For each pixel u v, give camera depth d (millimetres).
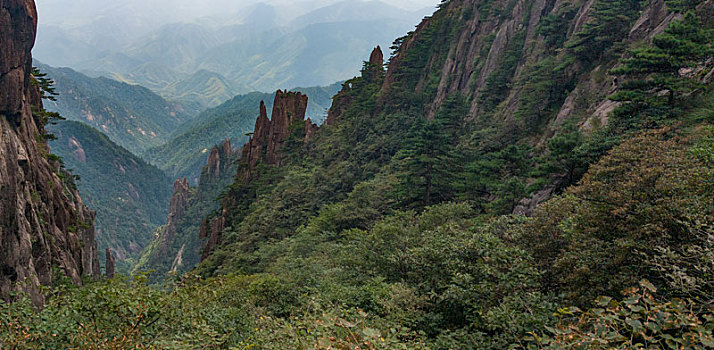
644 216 9625
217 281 19688
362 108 92625
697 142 14562
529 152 35312
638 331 4887
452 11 87750
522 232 13438
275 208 62594
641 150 13188
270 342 9312
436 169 37531
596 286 9555
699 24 26578
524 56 57031
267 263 39969
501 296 11242
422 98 81312
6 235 18625
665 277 7746
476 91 65438
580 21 47094
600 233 10680
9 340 8102
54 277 28125
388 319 12094
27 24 28828
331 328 6891
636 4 41219
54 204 37875
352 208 40219
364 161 66312
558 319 8789
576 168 24672
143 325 10164
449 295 12023
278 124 101000
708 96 22469
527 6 62719
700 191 9648
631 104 24062
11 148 22172
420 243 19188
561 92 42031
